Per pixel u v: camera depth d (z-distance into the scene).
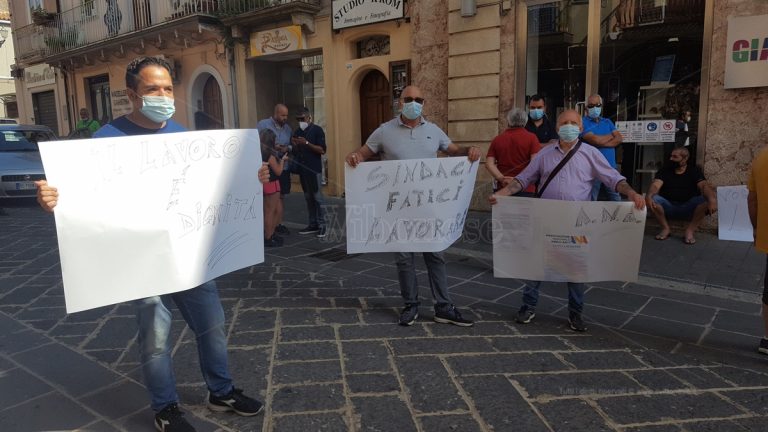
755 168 3.26
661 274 5.07
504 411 2.71
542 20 7.97
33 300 4.43
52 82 17.75
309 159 6.96
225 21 11.20
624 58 7.56
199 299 2.54
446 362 3.26
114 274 2.21
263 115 12.13
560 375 3.09
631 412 2.70
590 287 4.78
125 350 3.45
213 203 2.48
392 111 9.68
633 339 3.64
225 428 2.56
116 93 15.16
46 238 6.95
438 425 2.58
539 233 3.68
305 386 2.96
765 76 6.19
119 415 2.68
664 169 6.45
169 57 13.23
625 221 3.50
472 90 8.48
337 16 9.95
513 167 5.05
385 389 2.93
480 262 5.64
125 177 2.20
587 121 6.24
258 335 3.66
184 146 2.35
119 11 14.38
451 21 8.52
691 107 7.01
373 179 3.77
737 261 5.41
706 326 3.87
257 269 5.37
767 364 3.25
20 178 9.46
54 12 16.91
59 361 3.29
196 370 3.16
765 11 6.17
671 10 7.03
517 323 3.94
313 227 7.23
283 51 10.75
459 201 3.77
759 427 2.56
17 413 2.69
